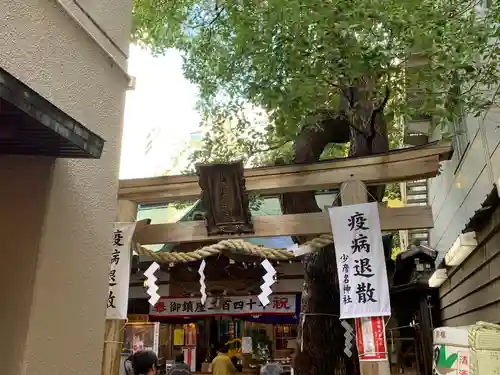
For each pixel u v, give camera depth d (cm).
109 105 350
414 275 1159
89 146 267
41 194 274
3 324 253
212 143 870
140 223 692
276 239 1107
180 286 1088
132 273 1205
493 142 633
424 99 559
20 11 258
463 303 868
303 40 526
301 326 794
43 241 266
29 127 234
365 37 540
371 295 557
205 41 823
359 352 555
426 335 1138
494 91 640
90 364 300
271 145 902
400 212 605
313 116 695
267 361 1220
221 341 1407
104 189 334
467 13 785
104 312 320
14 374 242
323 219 635
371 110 733
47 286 267
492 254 605
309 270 800
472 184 770
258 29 582
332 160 630
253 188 646
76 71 309
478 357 393
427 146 604
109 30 358
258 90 560
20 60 256
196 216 1088
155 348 1304
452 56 529
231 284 1061
